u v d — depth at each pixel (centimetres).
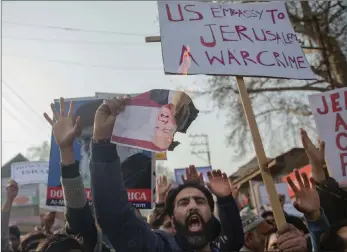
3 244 262
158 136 219
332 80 562
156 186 298
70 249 214
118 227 191
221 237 220
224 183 226
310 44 554
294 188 209
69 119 218
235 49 234
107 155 195
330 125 254
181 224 209
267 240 288
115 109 208
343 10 521
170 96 226
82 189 217
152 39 239
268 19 248
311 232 209
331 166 248
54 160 289
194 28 237
